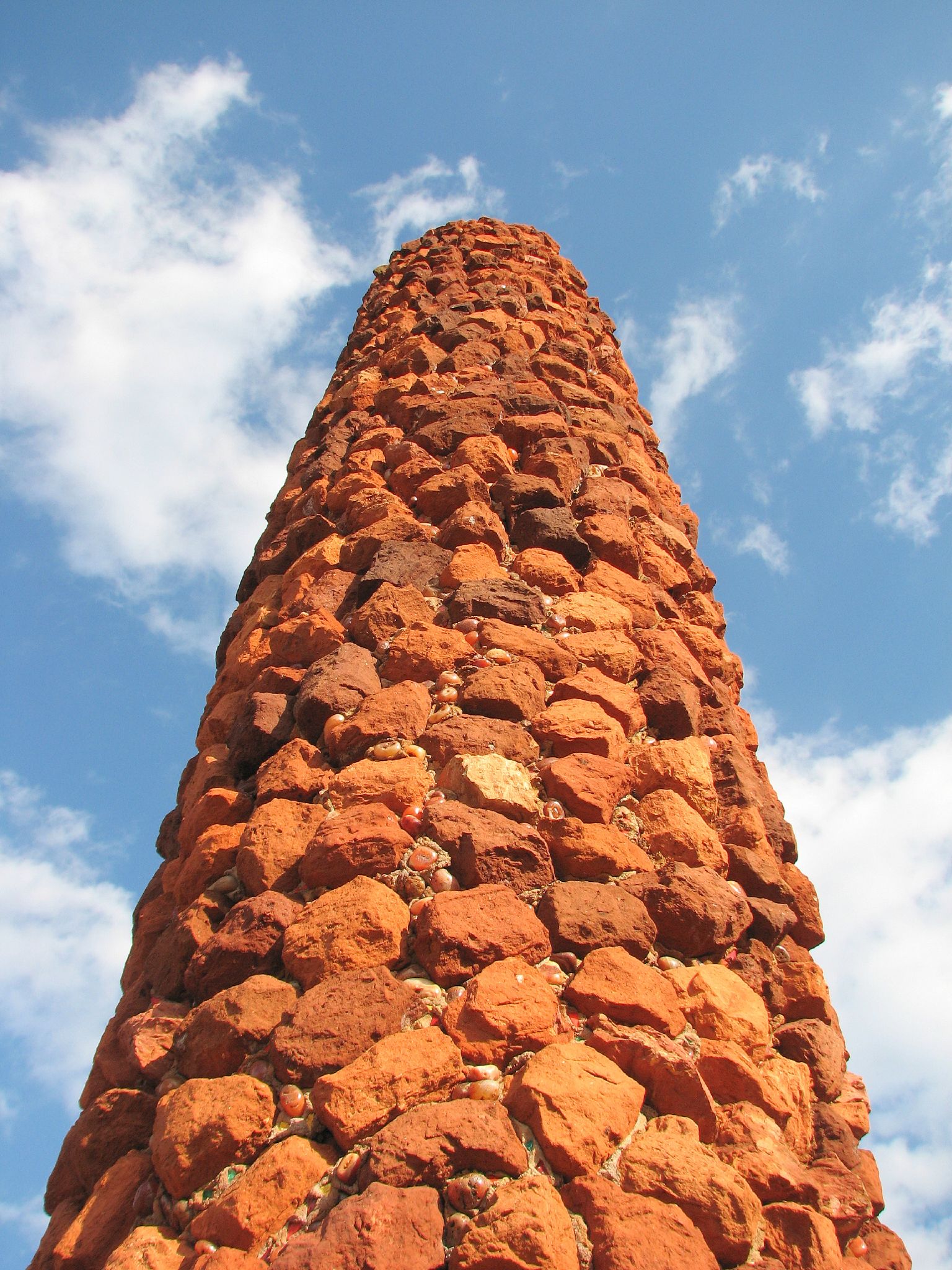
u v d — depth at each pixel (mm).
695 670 6039
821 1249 3205
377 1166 2924
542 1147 3062
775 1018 4578
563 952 3834
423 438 7410
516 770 4539
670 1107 3396
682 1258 2857
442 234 14000
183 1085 3490
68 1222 3648
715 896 4324
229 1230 2908
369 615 5586
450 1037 3371
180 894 4598
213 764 5289
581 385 9344
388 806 4348
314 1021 3447
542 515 6457
